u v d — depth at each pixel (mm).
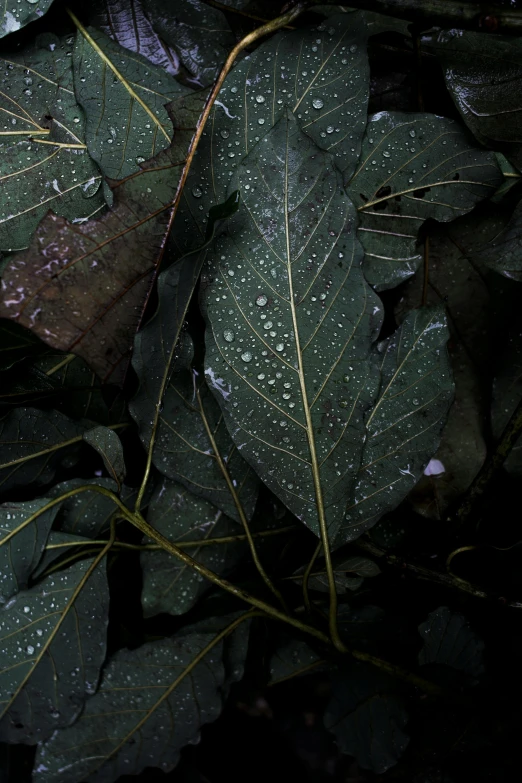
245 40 346
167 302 340
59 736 349
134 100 358
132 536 378
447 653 353
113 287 342
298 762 406
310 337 351
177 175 350
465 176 364
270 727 411
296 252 349
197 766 394
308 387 352
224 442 364
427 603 377
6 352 359
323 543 352
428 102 377
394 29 369
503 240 354
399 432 357
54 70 361
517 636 368
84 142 360
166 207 349
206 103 345
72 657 353
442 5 350
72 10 363
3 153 360
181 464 363
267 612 355
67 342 336
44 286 334
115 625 372
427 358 358
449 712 349
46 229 336
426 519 382
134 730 351
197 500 370
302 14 365
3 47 360
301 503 354
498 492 382
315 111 354
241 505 363
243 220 348
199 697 353
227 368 349
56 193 360
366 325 352
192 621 368
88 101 358
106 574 358
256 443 352
